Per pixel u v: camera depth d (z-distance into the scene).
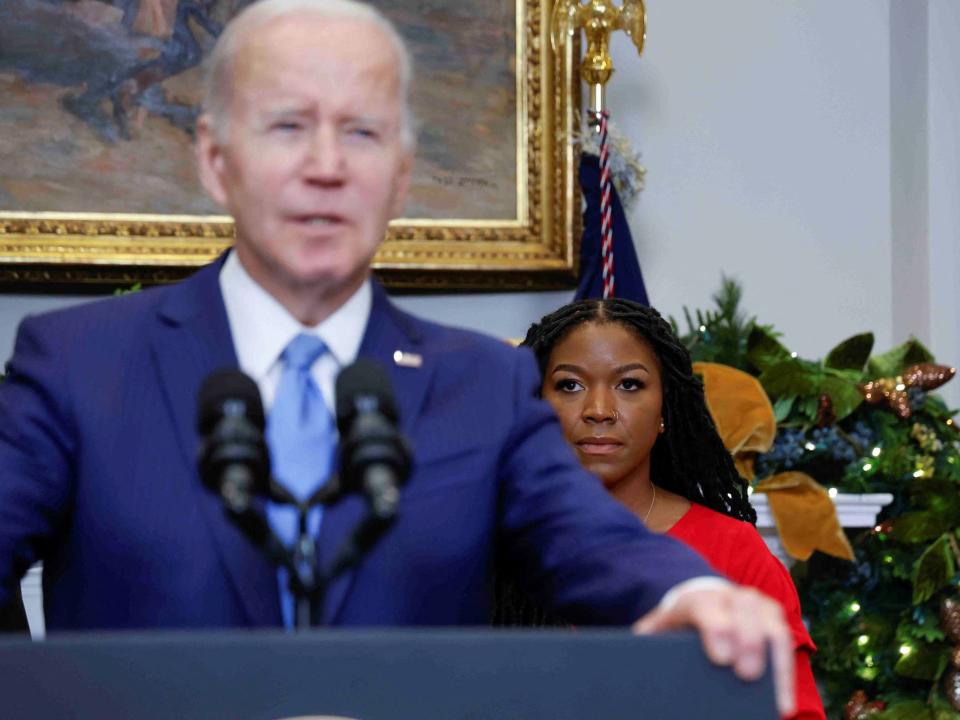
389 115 2.26
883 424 6.23
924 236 7.40
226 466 1.71
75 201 6.52
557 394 4.41
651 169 7.16
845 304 7.30
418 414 2.32
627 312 4.44
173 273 6.55
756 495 5.96
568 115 6.83
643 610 2.07
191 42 6.64
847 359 6.54
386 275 6.69
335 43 2.23
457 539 2.26
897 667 5.97
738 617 1.78
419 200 6.77
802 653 4.22
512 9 6.89
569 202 6.81
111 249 6.49
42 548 2.29
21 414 2.28
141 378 2.30
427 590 2.22
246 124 2.23
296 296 2.30
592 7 6.50
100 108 6.57
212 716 1.70
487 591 2.36
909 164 7.45
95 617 2.21
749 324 6.42
